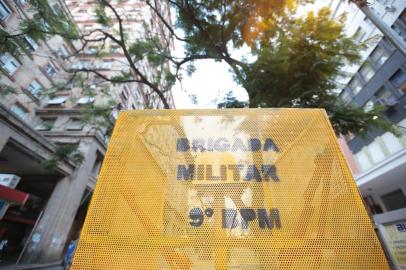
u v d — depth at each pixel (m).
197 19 7.03
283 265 1.54
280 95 5.61
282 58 5.21
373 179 13.55
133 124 2.19
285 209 1.75
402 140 12.37
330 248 1.59
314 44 5.39
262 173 1.91
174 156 2.02
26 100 16.23
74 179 15.96
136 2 24.03
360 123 5.64
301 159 1.98
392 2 12.87
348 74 5.86
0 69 13.81
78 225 19.05
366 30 14.98
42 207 17.98
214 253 1.60
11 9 13.21
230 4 6.30
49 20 8.21
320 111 2.25
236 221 1.71
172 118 2.24
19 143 12.11
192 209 1.77
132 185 1.86
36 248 13.46
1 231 14.90
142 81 10.03
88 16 24.23
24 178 16.33
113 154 2.01
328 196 1.78
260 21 6.20
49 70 18.09
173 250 1.61
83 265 1.54
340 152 1.98
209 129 2.18
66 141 17.00
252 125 2.19
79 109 18.34
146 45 10.16
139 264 1.56
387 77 13.59
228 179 1.90
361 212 1.71
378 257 1.54
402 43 4.95
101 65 21.03
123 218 1.73
